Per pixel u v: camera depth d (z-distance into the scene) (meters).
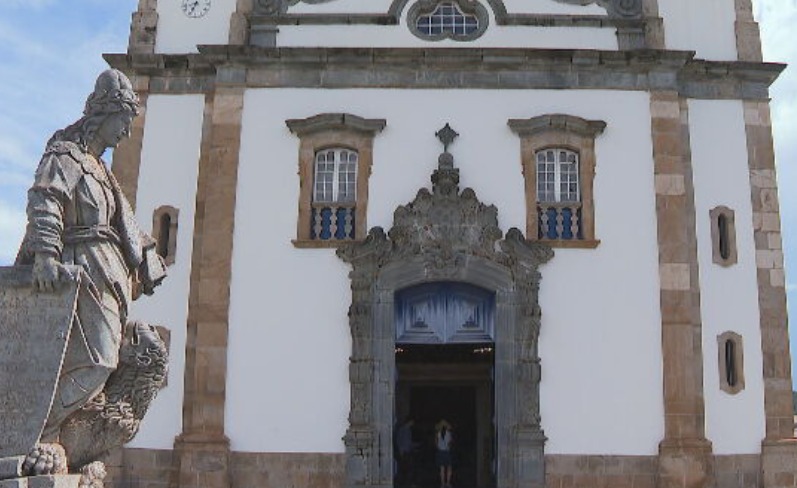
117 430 7.29
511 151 19.38
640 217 19.03
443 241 18.70
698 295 19.00
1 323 6.75
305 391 18.22
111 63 20.14
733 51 20.53
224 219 18.97
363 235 18.97
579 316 18.55
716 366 18.72
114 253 7.28
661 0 20.73
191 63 20.06
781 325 19.03
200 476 17.67
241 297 18.62
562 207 19.31
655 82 19.64
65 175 7.06
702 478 17.73
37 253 6.78
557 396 18.22
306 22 20.30
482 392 25.12
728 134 19.95
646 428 18.05
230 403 18.16
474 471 25.22
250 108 19.61
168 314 18.86
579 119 19.23
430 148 19.39
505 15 20.31
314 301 18.62
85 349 6.89
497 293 18.56
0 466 6.31
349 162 19.58
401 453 21.69
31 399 6.63
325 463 17.92
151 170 19.69
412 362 25.53
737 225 19.50
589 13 20.50
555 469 17.91
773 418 18.59
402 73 19.73
